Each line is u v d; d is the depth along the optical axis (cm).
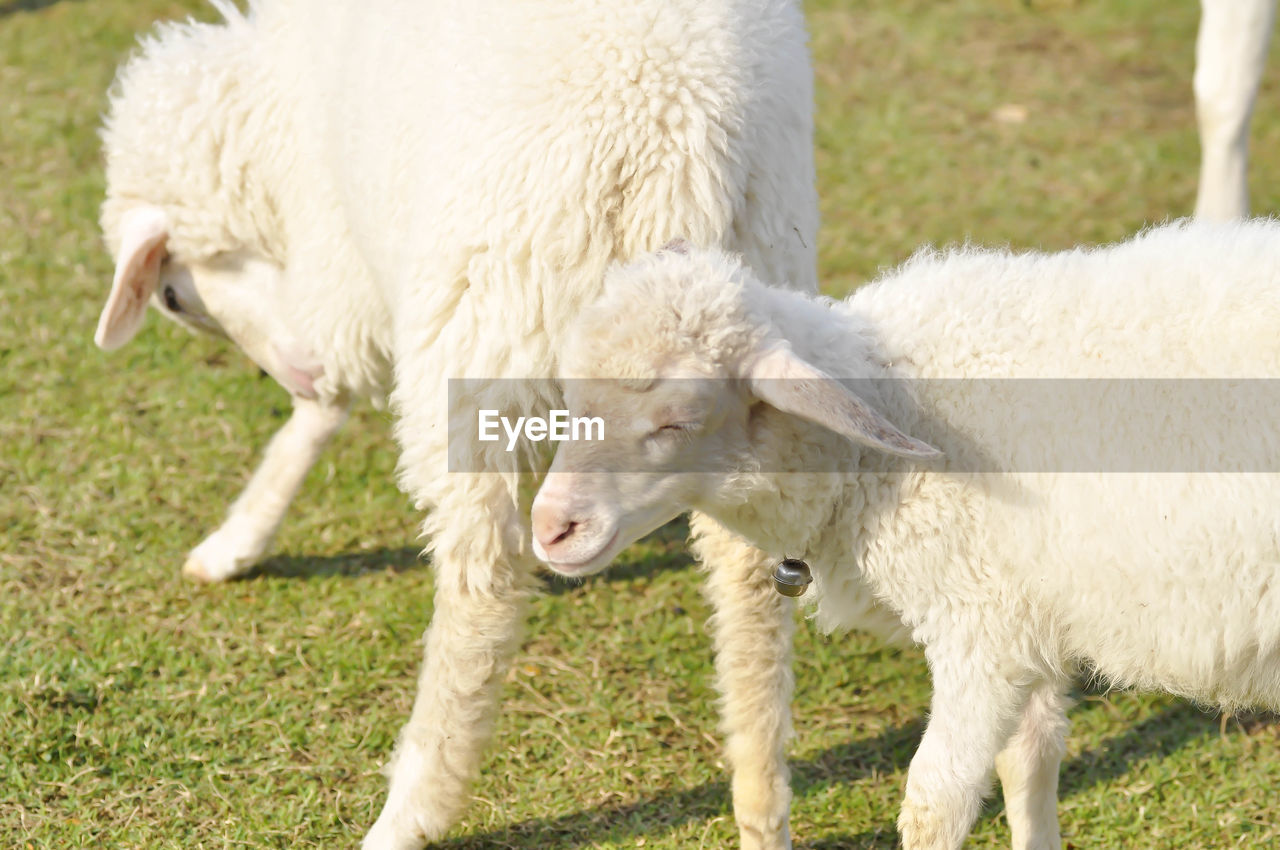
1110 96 757
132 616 402
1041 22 859
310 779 345
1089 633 265
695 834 330
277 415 502
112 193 393
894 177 663
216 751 351
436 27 294
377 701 374
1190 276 261
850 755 360
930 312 272
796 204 296
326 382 392
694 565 440
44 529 435
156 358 526
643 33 273
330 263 358
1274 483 246
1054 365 261
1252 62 509
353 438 497
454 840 328
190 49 378
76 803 331
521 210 274
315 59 345
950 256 286
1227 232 270
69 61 755
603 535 249
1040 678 276
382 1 311
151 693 371
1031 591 262
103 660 378
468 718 307
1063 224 617
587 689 381
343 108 323
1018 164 678
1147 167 673
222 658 386
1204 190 532
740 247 289
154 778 342
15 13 820
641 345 246
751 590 303
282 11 360
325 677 381
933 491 262
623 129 271
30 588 409
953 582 265
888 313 275
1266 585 249
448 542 298
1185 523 249
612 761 355
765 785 310
